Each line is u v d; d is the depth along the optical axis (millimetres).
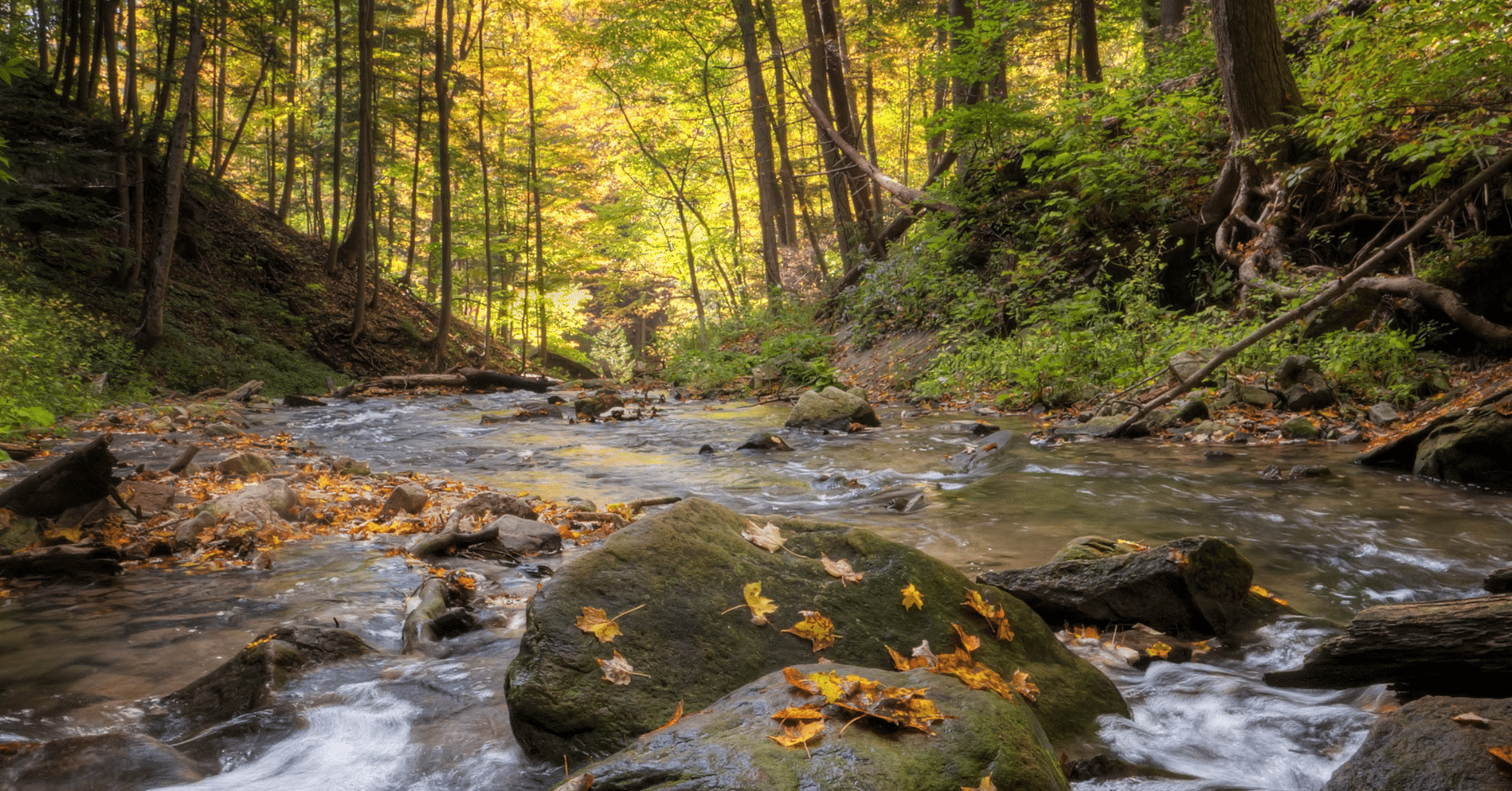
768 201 21375
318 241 26500
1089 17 16594
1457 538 4742
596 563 2770
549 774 2314
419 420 13227
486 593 4027
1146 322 11062
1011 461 7246
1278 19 13336
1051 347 11383
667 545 2898
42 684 2994
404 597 3945
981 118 14859
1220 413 8867
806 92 23984
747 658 2637
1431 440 6344
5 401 8867
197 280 20641
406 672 3045
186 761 2396
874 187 23922
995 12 14797
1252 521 5215
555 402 15508
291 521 5492
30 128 17781
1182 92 13039
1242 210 11477
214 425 10539
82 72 19828
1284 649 3299
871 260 17672
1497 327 8508
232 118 32094
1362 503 5566
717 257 28875
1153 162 13141
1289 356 9070
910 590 2955
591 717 2369
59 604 3854
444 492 6664
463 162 26250
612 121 29531
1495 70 7852
